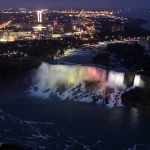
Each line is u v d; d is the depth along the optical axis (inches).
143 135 6437.0
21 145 5900.6
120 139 6245.1
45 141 6117.1
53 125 6835.6
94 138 6269.7
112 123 6988.2
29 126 6752.0
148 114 7608.3
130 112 7716.5
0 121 6973.4
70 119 7170.3
